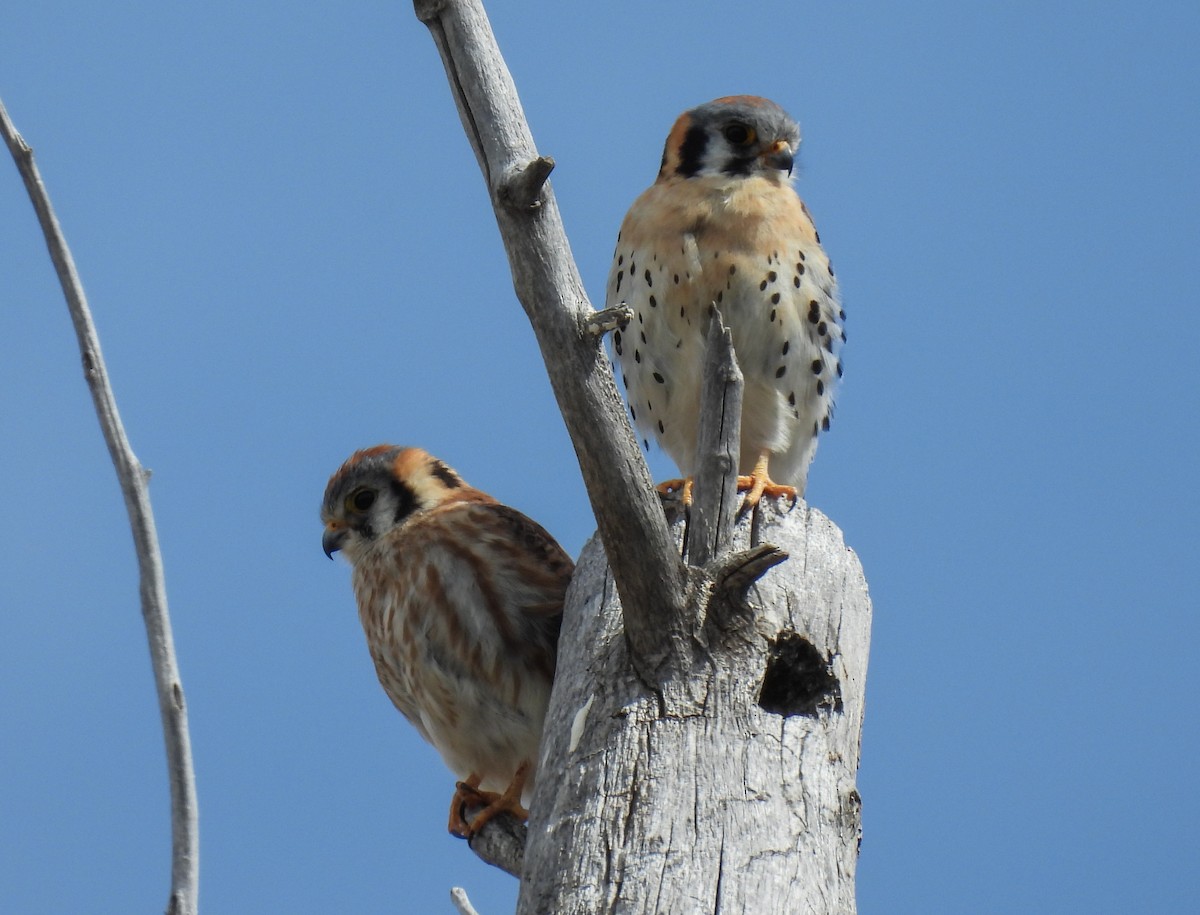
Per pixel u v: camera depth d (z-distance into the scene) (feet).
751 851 26.35
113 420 25.91
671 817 26.89
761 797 27.37
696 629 29.25
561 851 26.86
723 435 29.96
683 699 28.81
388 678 44.21
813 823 27.45
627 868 26.13
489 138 26.43
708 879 25.81
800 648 30.58
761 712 29.04
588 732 28.81
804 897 25.93
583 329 26.53
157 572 25.44
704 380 30.14
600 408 27.07
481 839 39.29
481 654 40.93
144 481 25.75
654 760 27.86
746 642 29.73
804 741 28.91
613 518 27.96
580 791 27.73
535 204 26.05
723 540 30.07
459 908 28.76
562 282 26.53
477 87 26.50
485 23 26.84
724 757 28.02
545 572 41.45
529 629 40.88
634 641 29.35
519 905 26.94
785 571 31.78
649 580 28.60
